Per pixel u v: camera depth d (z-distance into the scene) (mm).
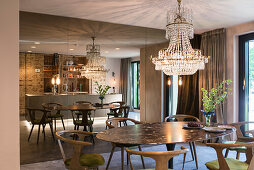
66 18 4543
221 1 3496
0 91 2273
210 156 4379
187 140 2650
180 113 5918
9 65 2309
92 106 4750
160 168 2164
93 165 2766
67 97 4566
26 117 4250
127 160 3947
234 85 5090
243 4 3629
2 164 2279
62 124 4512
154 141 2596
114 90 5004
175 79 5891
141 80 5359
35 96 4328
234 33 5062
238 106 5121
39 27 4336
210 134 2961
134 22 4820
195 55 3303
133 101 5266
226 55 5238
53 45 4465
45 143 4371
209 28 5277
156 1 3484
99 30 4840
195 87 5918
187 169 3719
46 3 3615
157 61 3498
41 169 3789
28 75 4281
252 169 2428
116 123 4102
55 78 4492
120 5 3674
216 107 5289
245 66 5008
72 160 2611
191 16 3463
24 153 4195
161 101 5691
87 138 4652
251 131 3643
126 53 5141
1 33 2285
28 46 4273
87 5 3695
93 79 4793
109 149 4844
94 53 4805
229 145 2418
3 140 2281
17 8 2348
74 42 4629
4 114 2287
